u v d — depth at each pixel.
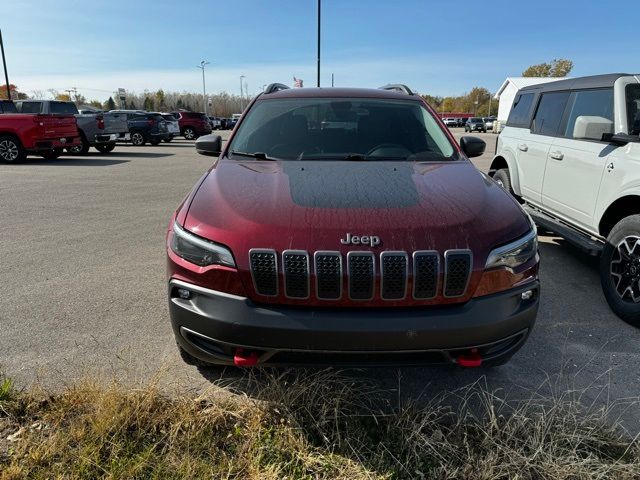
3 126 13.01
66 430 2.23
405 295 2.14
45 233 5.77
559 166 4.74
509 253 2.27
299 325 2.11
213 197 2.51
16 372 2.76
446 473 2.04
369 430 2.33
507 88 53.19
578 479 2.04
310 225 2.20
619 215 3.96
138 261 4.75
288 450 2.17
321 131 3.51
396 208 2.32
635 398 2.63
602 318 3.64
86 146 16.58
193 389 2.60
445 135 3.58
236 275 2.16
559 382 2.77
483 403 2.57
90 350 3.02
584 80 4.77
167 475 2.00
